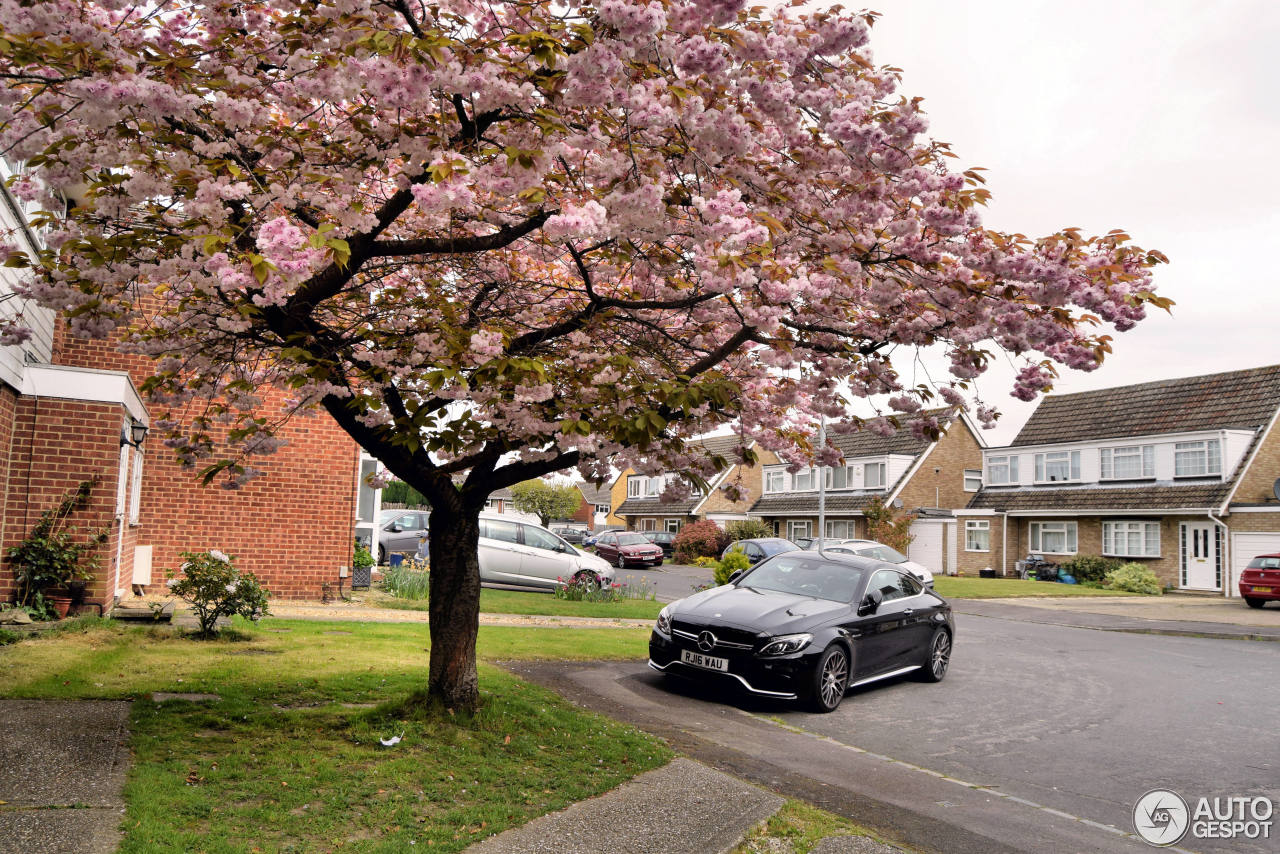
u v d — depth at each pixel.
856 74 4.56
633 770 5.45
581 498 81.38
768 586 10.07
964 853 4.84
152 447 13.87
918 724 8.25
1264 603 24.16
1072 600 25.14
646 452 5.25
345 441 14.98
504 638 11.31
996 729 8.16
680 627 8.97
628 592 21.14
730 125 4.21
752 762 6.35
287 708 6.30
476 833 4.23
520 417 4.93
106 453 10.07
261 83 4.41
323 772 4.80
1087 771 6.82
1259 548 27.36
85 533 9.95
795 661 8.36
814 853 4.50
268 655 8.43
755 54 4.09
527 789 4.92
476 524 6.30
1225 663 13.41
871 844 4.67
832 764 6.53
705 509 49.97
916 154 4.69
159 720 5.59
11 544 9.64
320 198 4.34
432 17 4.17
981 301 5.24
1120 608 22.98
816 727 7.90
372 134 4.66
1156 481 31.56
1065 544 34.47
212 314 4.84
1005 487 38.12
